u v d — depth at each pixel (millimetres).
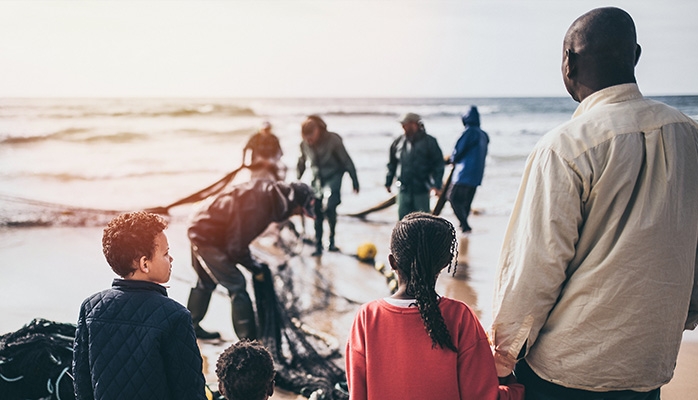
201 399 2314
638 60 2199
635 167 1983
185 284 6672
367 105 47906
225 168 19391
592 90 2150
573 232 2002
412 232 2184
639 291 1981
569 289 2076
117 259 2346
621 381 2047
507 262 2143
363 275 7133
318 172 8242
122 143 26359
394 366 2137
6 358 3324
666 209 1984
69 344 3510
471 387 2107
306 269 7340
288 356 4723
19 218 10312
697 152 2068
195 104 39906
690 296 2104
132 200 13305
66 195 13594
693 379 4207
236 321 4891
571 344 2074
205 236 4848
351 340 2264
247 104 44406
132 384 2219
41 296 6422
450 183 9156
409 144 7523
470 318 2188
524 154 21781
